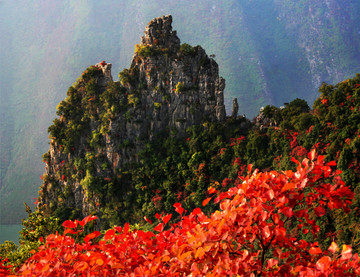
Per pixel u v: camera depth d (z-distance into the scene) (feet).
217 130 297.12
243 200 16.99
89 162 312.91
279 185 16.74
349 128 240.12
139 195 304.09
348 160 225.15
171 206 289.12
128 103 312.29
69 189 325.62
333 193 16.48
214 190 18.25
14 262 57.77
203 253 15.88
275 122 284.61
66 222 19.17
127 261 17.88
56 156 331.16
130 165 311.68
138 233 19.11
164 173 302.66
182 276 16.78
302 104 282.97
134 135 313.32
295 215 16.49
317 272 14.06
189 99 310.04
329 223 195.00
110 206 310.86
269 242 17.02
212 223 16.67
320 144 246.88
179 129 310.04
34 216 75.61
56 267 17.22
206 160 292.40
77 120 325.83
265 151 271.28
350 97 254.68
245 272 15.87
